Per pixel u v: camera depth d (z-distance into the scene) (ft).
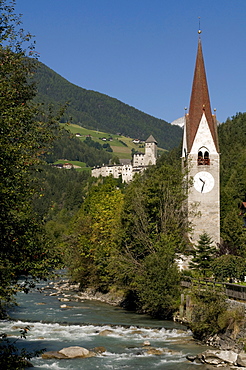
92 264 244.22
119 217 212.84
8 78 77.66
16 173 70.13
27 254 72.90
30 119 78.33
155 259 167.94
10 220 68.54
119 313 179.01
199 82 233.96
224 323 124.06
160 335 137.59
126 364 106.63
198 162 228.63
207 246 205.67
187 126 233.55
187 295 154.81
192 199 226.58
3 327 145.28
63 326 149.79
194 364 106.42
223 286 149.89
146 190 198.18
